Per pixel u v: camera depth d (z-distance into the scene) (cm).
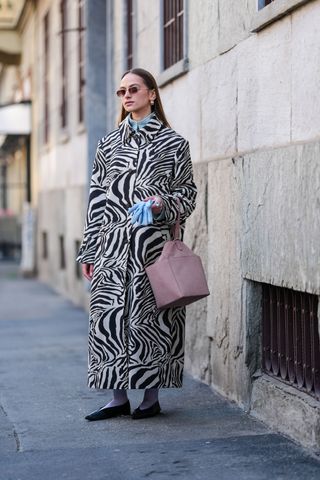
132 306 580
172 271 567
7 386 741
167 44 880
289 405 558
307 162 527
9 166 3169
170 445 542
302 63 545
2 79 3378
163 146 588
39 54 1928
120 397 617
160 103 601
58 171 1664
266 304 626
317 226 514
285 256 562
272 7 578
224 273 682
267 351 625
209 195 720
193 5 773
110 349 585
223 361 686
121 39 1080
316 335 543
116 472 489
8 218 2773
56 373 800
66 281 1566
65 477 482
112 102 1150
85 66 1288
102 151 603
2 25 2291
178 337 596
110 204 589
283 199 564
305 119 542
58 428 591
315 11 526
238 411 634
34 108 2000
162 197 568
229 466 496
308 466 493
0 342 1013
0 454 531
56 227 1681
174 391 704
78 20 1435
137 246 580
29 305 1420
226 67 686
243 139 651
